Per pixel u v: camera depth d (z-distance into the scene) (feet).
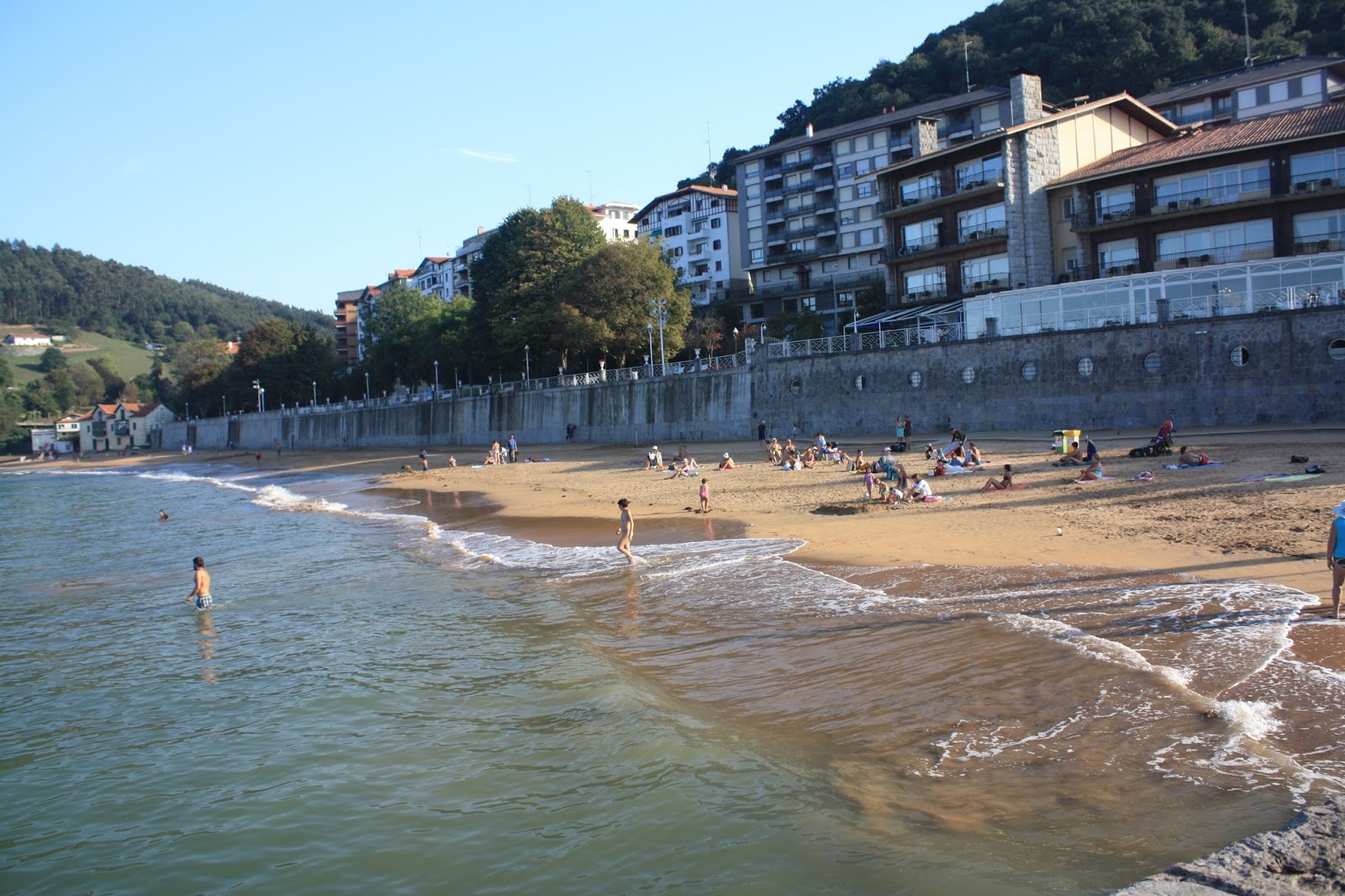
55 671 53.93
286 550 98.17
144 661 54.85
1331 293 112.16
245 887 26.53
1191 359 119.55
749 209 331.16
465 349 305.53
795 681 39.32
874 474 100.22
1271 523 58.03
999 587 50.31
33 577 93.86
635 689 40.24
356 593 70.13
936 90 358.02
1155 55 292.81
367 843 28.40
